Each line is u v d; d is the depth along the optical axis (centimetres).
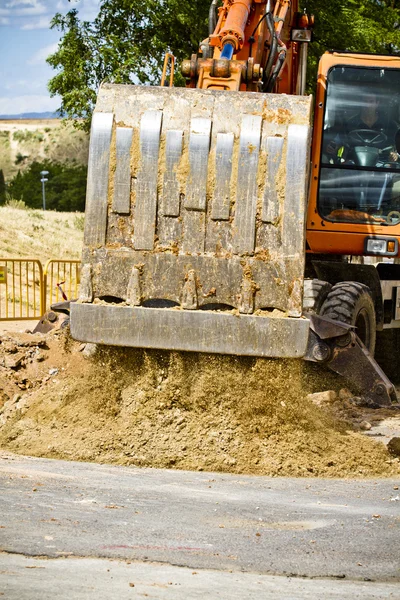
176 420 859
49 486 679
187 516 606
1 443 863
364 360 1135
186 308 867
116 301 893
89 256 888
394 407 1130
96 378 902
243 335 847
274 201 872
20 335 1154
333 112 1359
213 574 473
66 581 441
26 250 3741
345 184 1360
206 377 866
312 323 1139
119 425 866
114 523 570
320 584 466
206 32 2664
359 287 1255
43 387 1023
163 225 885
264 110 893
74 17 2723
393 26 3291
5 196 9444
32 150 11975
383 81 1354
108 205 891
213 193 879
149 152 890
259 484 755
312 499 696
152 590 436
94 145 895
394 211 1356
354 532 580
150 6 2623
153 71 2742
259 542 545
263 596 435
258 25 1180
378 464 838
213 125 891
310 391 1202
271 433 858
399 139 1352
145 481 735
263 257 868
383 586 469
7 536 518
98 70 2736
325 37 2797
